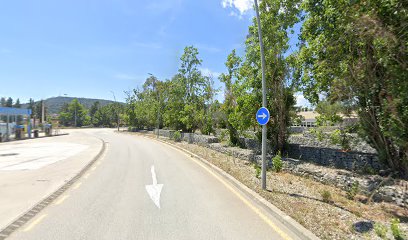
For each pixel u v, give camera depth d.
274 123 15.29
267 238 5.21
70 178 10.96
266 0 14.83
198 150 21.66
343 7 7.43
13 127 38.56
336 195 8.52
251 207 7.19
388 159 9.05
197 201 7.79
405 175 8.55
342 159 11.01
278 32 14.72
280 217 6.16
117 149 24.70
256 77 15.30
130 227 5.78
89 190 9.18
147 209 7.05
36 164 14.96
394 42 5.35
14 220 6.09
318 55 9.83
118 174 12.25
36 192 8.74
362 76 7.86
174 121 36.31
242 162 15.28
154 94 54.47
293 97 15.02
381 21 5.49
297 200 7.68
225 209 7.02
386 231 5.13
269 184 9.80
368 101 8.54
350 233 5.27
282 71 14.77
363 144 13.81
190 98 32.97
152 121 53.19
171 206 7.30
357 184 8.63
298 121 15.72
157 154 20.58
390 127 6.36
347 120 10.67
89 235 5.36
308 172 11.07
